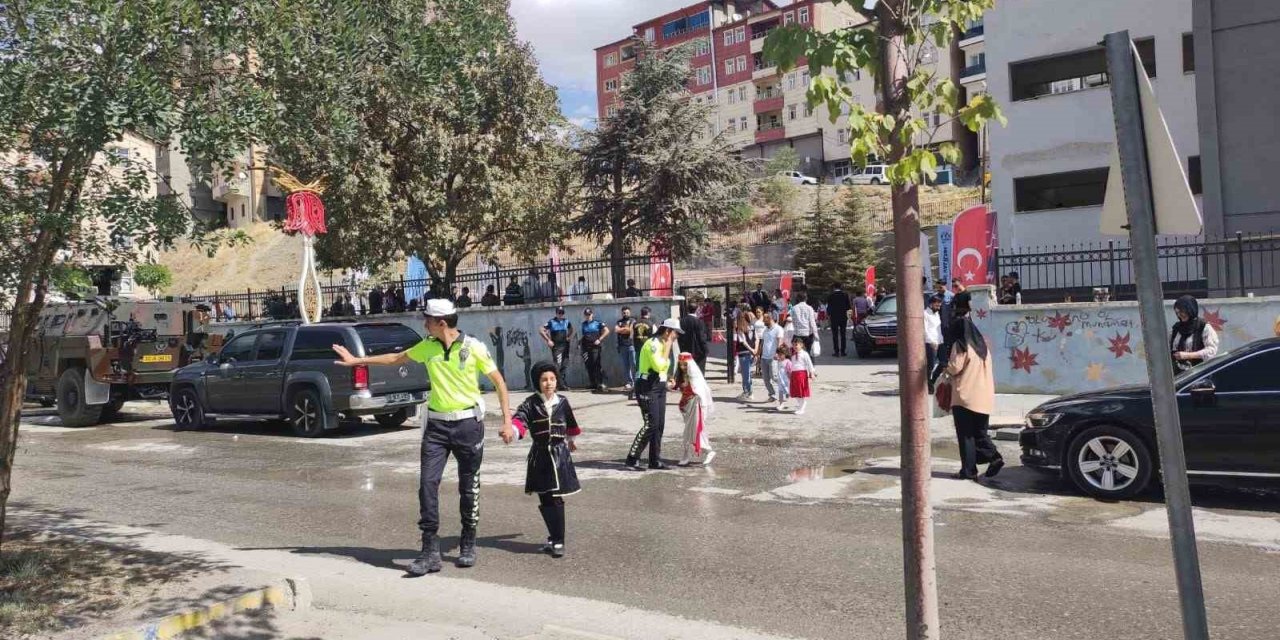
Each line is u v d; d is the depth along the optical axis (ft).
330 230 73.15
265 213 229.66
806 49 11.40
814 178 232.73
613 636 17.53
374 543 25.61
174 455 44.42
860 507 28.04
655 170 97.91
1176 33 77.36
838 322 80.02
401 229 74.64
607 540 25.04
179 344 61.16
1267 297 44.80
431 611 19.44
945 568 21.18
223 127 18.57
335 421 48.29
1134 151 9.62
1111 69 9.77
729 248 169.07
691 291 99.50
